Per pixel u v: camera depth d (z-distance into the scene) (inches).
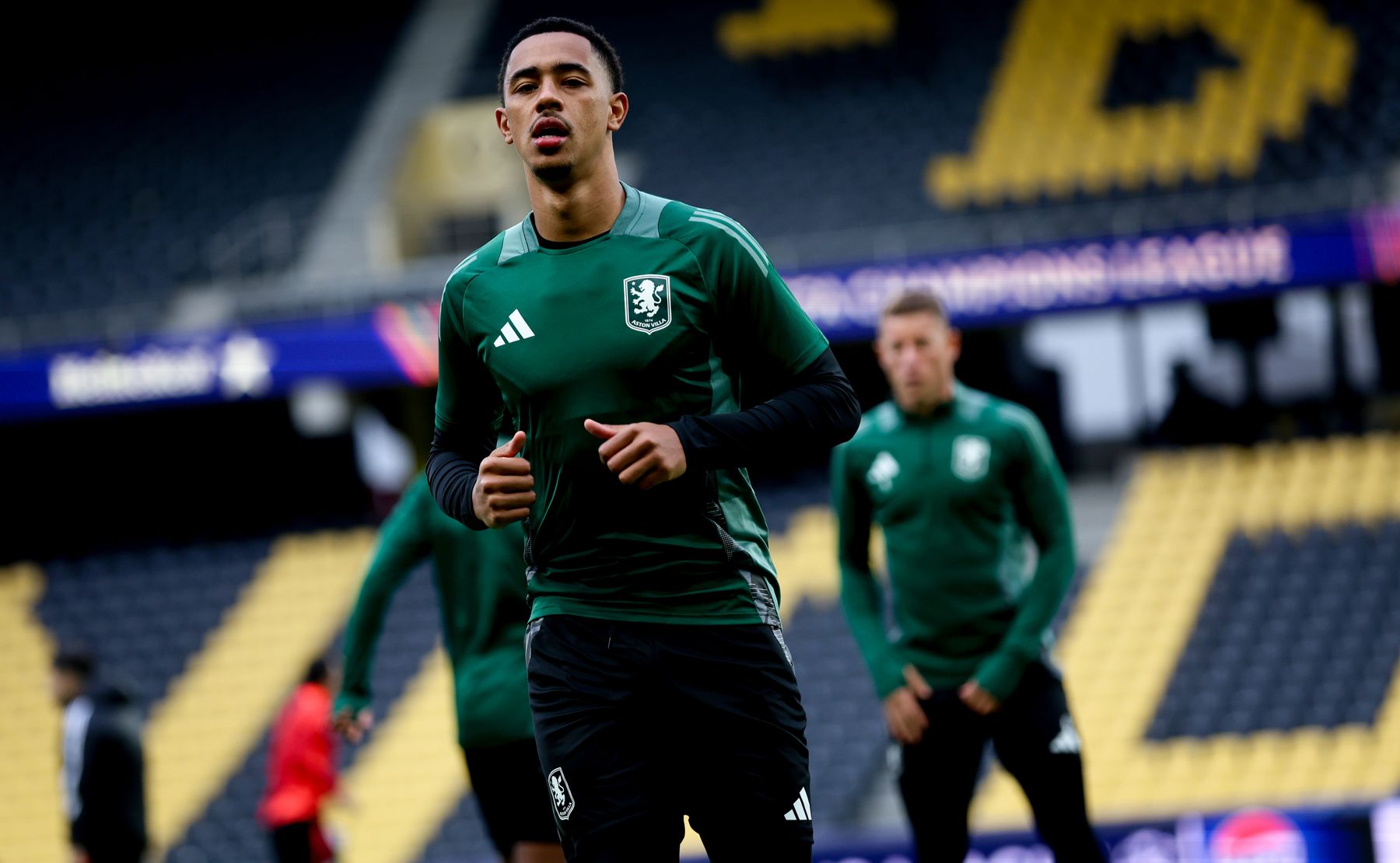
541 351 436.5
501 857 759.1
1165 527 2028.8
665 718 439.8
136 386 2069.4
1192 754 1780.3
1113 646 1911.9
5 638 2261.3
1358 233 1867.6
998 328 2301.9
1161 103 2456.9
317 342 2047.2
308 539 2347.4
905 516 771.4
